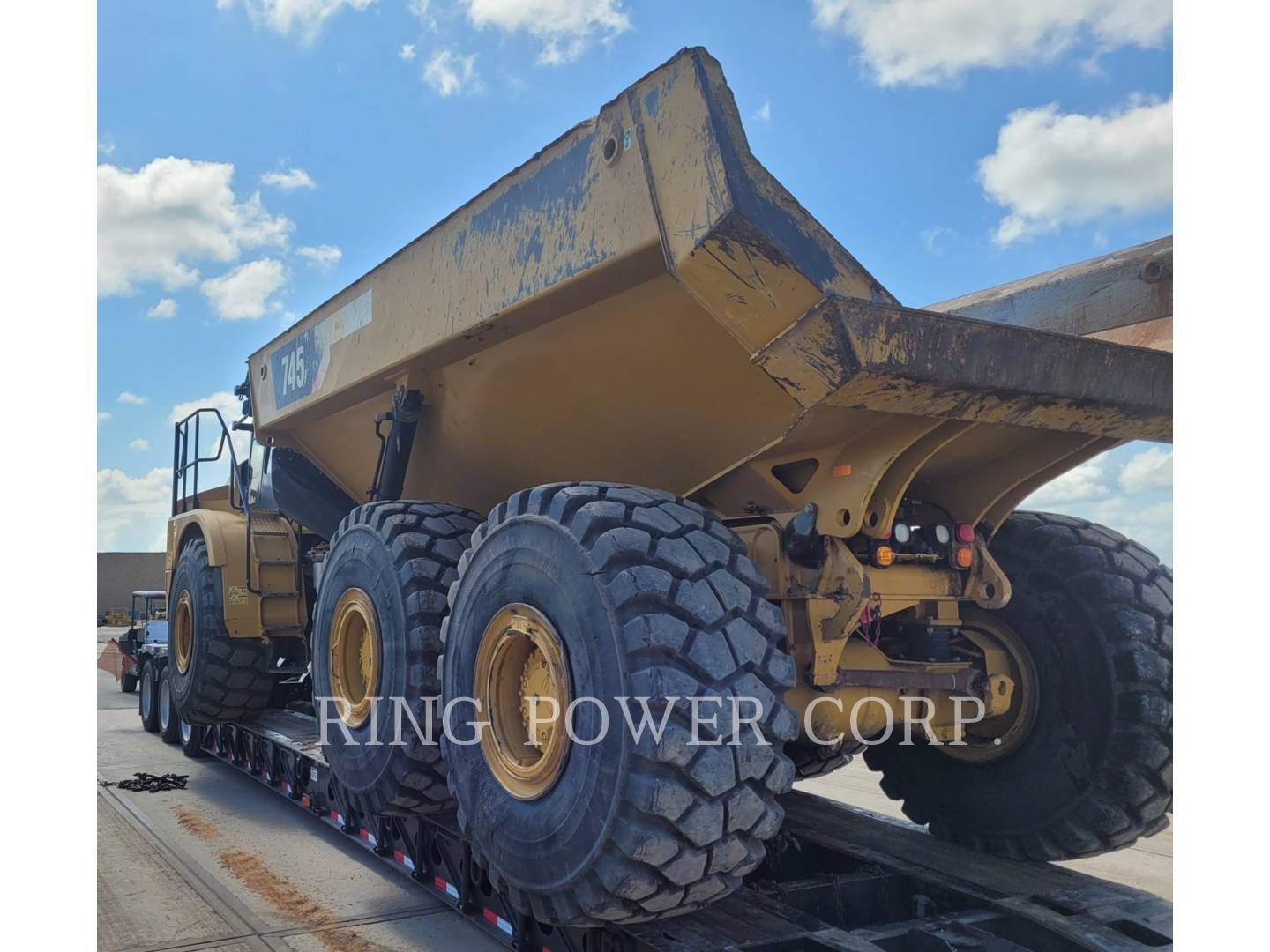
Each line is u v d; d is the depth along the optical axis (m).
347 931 3.78
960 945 2.85
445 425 4.41
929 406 2.72
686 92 2.66
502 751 3.13
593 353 3.44
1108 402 2.87
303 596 6.69
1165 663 3.40
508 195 3.46
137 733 9.05
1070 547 3.65
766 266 2.55
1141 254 3.51
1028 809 3.64
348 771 4.16
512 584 3.10
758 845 2.66
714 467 3.46
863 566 3.23
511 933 3.52
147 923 3.89
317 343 5.07
